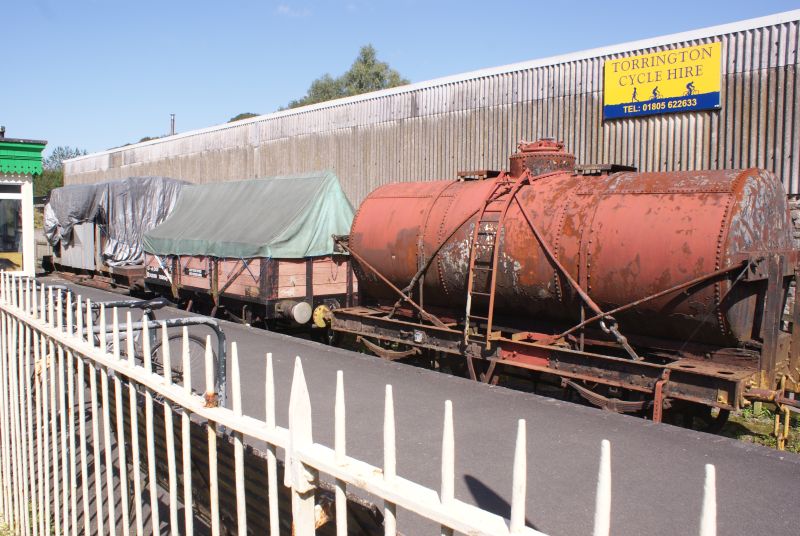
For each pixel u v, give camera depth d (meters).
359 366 8.19
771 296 6.33
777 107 10.16
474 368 8.62
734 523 3.97
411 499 2.02
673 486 4.52
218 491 3.23
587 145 12.58
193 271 13.47
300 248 11.64
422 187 10.02
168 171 26.25
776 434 6.44
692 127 11.18
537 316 8.23
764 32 10.27
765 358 6.36
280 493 2.80
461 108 14.83
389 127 16.53
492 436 5.55
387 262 9.81
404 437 5.51
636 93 11.78
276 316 11.42
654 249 6.74
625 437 5.54
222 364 3.94
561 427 5.80
